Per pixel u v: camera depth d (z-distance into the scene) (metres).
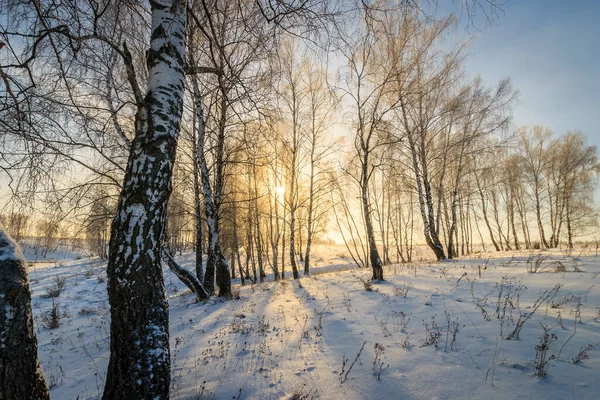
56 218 5.85
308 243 18.19
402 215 28.22
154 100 3.13
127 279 2.83
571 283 6.69
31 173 4.33
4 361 2.12
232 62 5.83
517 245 29.78
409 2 3.23
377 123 11.39
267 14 3.94
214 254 10.50
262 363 4.25
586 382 2.98
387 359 4.00
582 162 27.06
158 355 2.80
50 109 4.40
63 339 7.26
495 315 5.19
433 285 8.52
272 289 11.59
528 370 3.32
